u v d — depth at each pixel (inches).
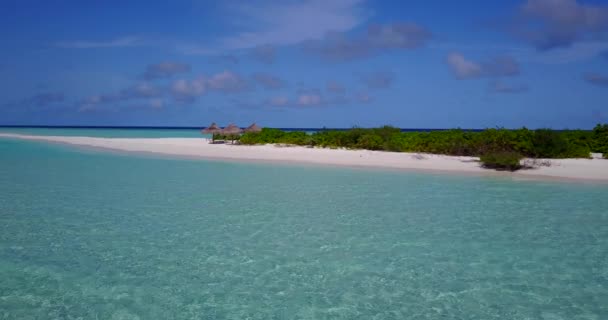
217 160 1163.9
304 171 933.8
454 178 829.8
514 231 455.2
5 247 386.6
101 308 273.0
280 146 1611.7
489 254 380.5
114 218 496.1
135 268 341.1
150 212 527.5
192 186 727.1
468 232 450.6
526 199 626.2
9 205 557.9
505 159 917.2
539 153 1075.3
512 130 1163.9
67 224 465.7
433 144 1245.7
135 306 276.4
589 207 571.8
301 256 372.5
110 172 896.3
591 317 264.4
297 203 591.8
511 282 318.3
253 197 633.0
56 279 317.4
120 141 1989.4
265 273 333.7
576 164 959.0
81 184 731.4
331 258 368.2
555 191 690.2
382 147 1395.2
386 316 265.3
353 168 984.3
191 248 390.6
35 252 374.6
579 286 311.6
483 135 1170.6
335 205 579.2
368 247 398.6
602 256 375.6
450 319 261.9
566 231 455.2
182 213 525.3
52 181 759.1
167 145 1686.8
